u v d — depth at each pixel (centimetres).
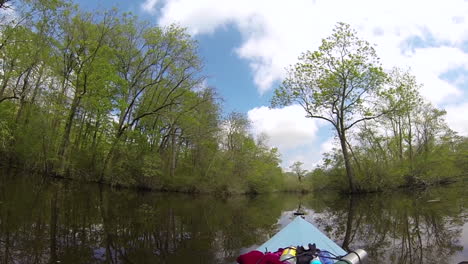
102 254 677
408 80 2919
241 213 1608
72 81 2444
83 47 2391
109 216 1174
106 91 2456
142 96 2833
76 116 2780
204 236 938
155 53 2734
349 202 2212
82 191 2008
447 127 3475
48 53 2167
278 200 2923
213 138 3186
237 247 807
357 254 439
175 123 2964
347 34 2647
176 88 2883
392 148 3269
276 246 577
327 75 2733
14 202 1253
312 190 5562
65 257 634
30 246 690
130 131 2588
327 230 1045
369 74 2639
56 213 1108
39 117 2314
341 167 3144
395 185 3133
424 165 3338
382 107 2822
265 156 4541
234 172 3681
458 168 3803
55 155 2430
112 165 2609
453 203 1706
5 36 1809
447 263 648
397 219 1233
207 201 2339
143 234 914
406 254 718
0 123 2081
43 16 1992
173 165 3036
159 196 2391
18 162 2577
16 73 1984
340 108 2800
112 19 2488
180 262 659
